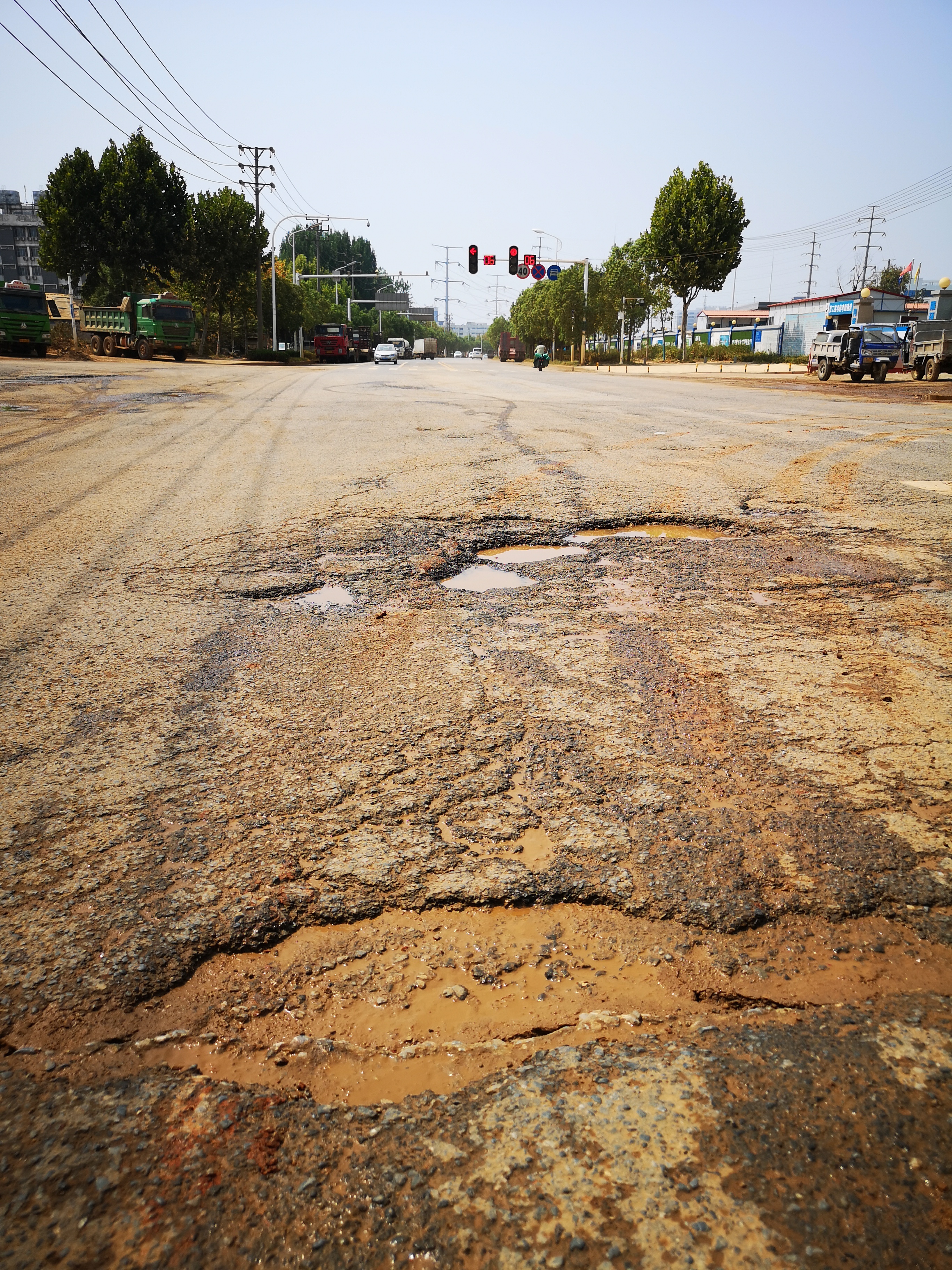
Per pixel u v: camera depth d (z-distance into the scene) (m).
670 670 3.69
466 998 1.88
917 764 2.85
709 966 1.96
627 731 3.09
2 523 6.26
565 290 61.09
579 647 3.97
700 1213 1.33
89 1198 1.37
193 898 2.17
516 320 90.06
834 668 3.71
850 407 16.80
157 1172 1.42
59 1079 1.63
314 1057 1.71
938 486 7.77
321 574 5.12
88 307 39.91
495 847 2.39
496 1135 1.50
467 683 3.52
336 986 1.91
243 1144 1.48
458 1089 1.63
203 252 46.78
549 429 12.35
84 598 4.62
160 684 3.50
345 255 125.88
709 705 3.32
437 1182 1.40
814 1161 1.43
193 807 2.58
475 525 6.30
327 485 7.72
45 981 1.89
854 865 2.30
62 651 3.86
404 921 2.11
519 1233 1.30
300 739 3.02
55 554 5.46
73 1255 1.27
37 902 2.15
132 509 6.73
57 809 2.56
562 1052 1.72
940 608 4.55
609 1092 1.60
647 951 2.01
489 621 4.35
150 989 1.88
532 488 7.61
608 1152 1.45
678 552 5.68
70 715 3.21
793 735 3.06
